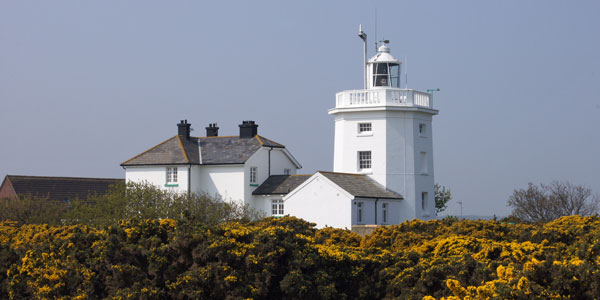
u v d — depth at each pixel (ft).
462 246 115.34
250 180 246.27
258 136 257.14
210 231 104.58
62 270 100.94
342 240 140.67
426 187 228.63
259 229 112.88
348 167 227.40
